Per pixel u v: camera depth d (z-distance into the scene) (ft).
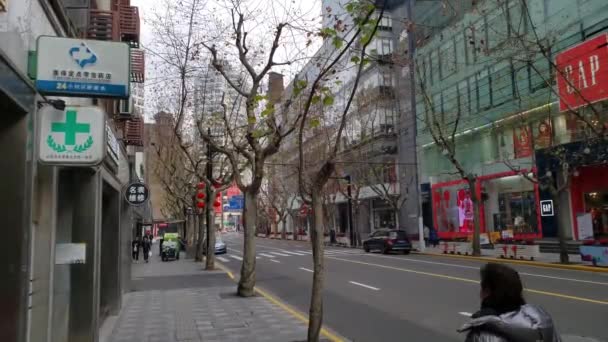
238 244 177.58
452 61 106.83
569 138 76.23
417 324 30.32
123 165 45.34
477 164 103.14
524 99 83.46
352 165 134.10
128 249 47.47
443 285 46.52
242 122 64.03
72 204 25.49
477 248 81.76
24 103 16.97
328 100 22.66
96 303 25.44
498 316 8.48
